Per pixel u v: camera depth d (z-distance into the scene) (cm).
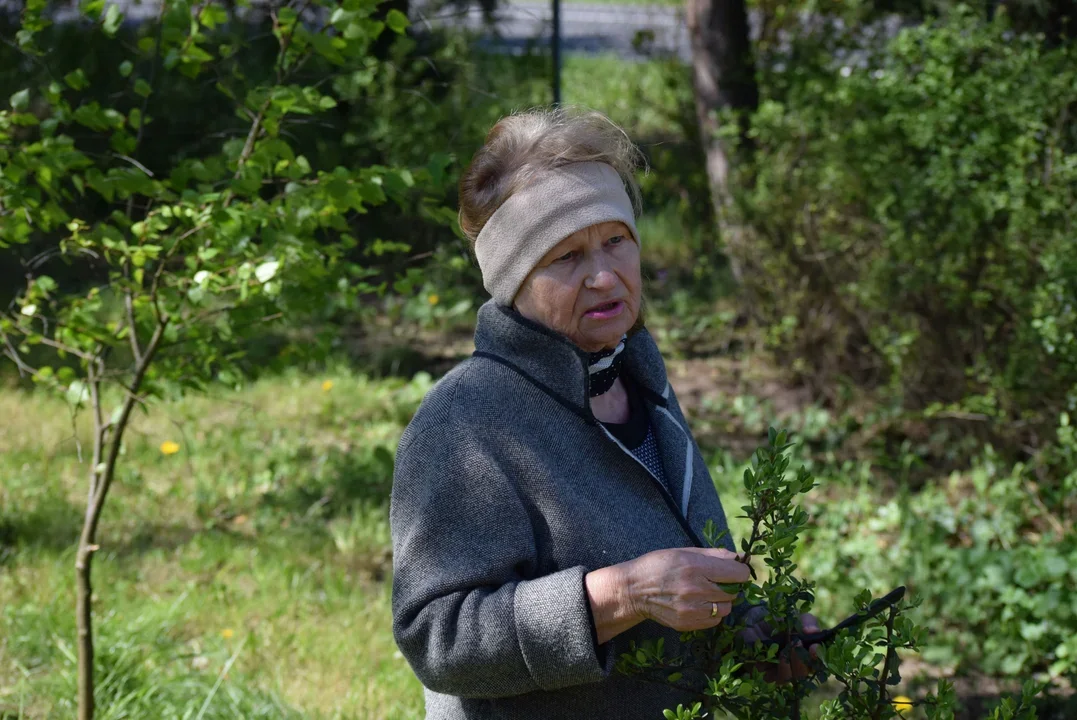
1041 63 532
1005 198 503
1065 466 502
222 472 574
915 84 586
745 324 799
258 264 279
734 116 707
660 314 839
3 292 582
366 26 286
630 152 177
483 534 163
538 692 170
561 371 171
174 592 448
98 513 304
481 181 175
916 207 549
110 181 281
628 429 183
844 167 596
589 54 1922
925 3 690
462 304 816
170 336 295
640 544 171
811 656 172
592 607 156
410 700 371
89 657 305
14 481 538
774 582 161
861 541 471
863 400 630
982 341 549
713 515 188
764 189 655
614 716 171
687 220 914
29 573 443
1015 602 421
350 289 316
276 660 393
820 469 577
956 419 575
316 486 561
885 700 164
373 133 748
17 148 290
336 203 283
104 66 642
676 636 175
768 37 812
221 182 294
